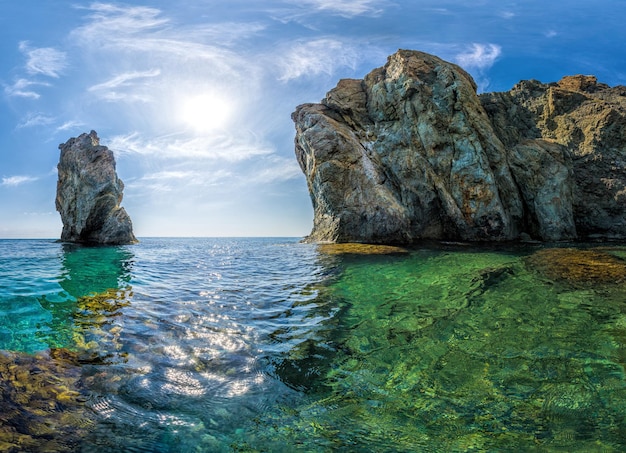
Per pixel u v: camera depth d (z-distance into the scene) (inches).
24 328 269.7
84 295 376.5
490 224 836.0
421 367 215.0
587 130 973.8
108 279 473.4
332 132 906.7
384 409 171.9
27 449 132.6
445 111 909.2
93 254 812.6
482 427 156.1
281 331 279.6
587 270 418.3
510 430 153.6
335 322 299.3
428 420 162.2
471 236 851.4
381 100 977.5
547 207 867.4
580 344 236.1
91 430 150.5
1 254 761.6
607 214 885.2
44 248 964.0
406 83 922.1
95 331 267.6
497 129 1018.1
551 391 183.2
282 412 170.1
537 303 320.2
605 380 190.9
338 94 1040.8
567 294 339.6
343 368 216.5
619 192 880.3
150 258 725.9
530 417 162.2
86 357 221.3
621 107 978.1
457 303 334.6
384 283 424.5
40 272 517.0
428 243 799.1
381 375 206.8
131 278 486.0
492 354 227.9
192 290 412.5
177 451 141.2
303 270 532.7
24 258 688.4
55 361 209.9
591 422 157.3
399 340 257.9
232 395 184.7
